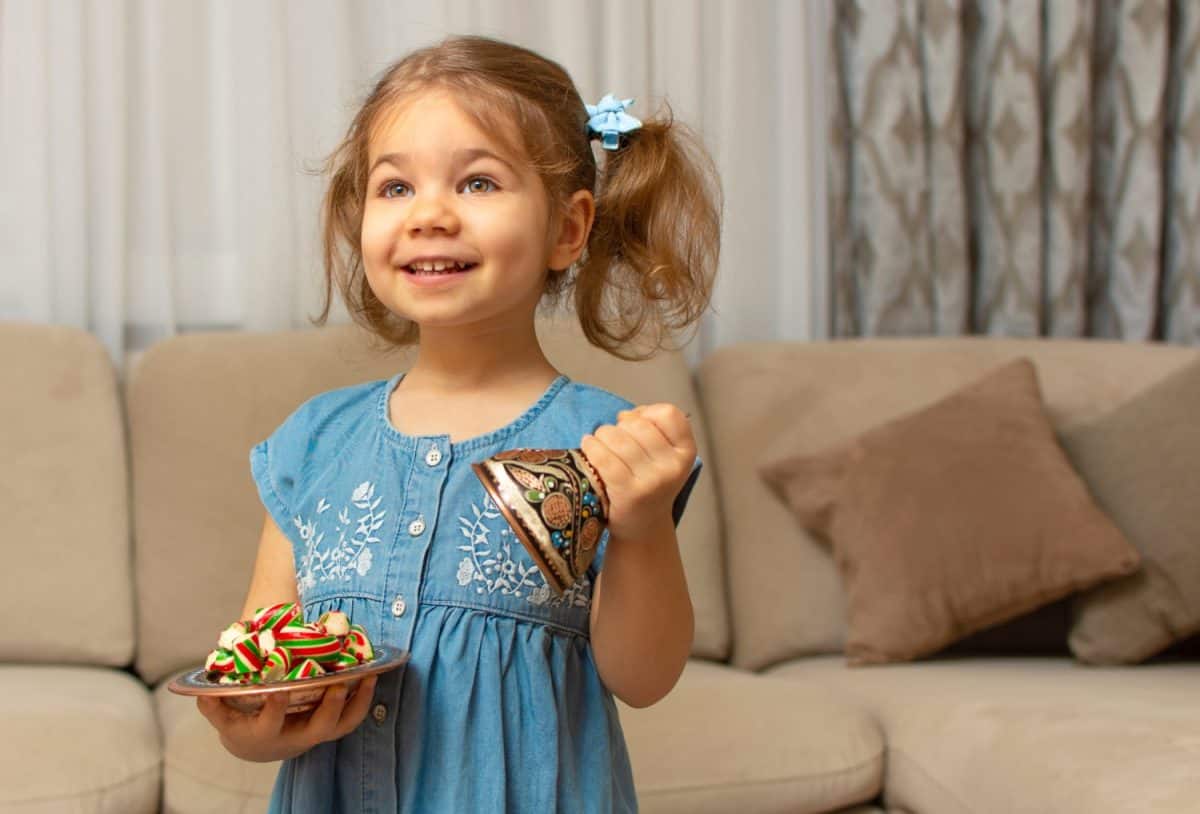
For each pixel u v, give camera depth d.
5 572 1.83
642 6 2.40
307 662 0.95
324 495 1.15
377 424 1.17
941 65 2.51
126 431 2.03
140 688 1.79
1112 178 2.64
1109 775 1.35
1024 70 2.52
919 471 2.02
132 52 2.21
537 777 1.05
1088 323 2.68
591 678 1.11
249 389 1.98
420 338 1.29
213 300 2.29
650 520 0.99
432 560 1.08
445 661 1.05
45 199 2.14
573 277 1.40
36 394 1.93
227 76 2.25
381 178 1.13
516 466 0.96
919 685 1.80
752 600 2.09
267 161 2.22
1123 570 1.92
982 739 1.53
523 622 1.07
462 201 1.09
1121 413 2.07
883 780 1.66
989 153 2.56
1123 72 2.59
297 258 2.25
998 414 2.07
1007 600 1.96
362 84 2.18
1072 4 2.52
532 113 1.15
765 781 1.54
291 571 1.20
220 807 1.43
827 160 2.54
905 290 2.53
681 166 1.33
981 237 2.61
